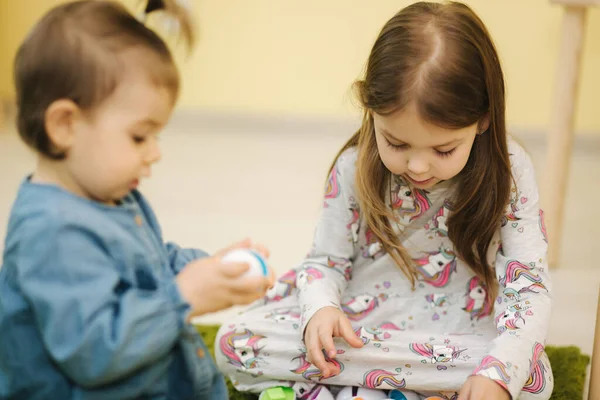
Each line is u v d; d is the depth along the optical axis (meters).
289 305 1.12
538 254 1.00
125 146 0.73
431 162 0.88
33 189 0.74
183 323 0.75
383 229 1.06
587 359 1.22
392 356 1.00
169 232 1.84
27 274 0.70
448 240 1.07
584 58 2.58
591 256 1.76
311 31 2.79
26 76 0.72
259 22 2.81
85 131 0.72
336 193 1.09
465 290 1.09
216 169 2.41
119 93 0.72
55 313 0.69
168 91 0.76
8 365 0.76
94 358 0.69
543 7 2.56
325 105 2.88
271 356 1.03
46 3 2.81
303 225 1.92
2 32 2.83
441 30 0.86
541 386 0.96
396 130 0.86
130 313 0.71
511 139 1.03
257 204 2.08
